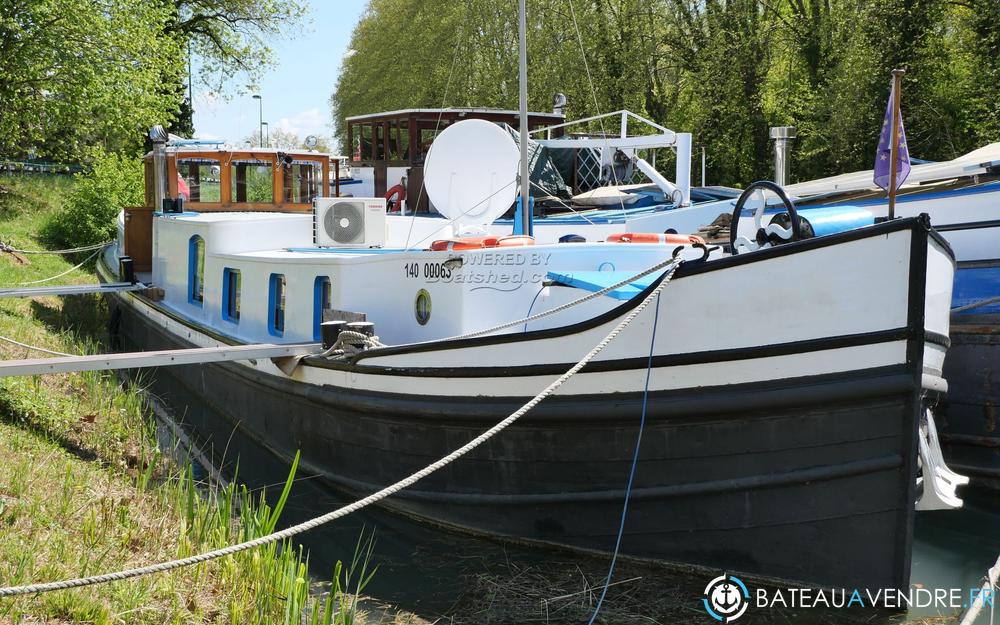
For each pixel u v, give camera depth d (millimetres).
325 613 5402
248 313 10812
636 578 6781
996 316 9836
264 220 11539
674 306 6488
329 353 8586
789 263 6117
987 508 9305
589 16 29812
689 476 6566
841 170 25016
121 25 22781
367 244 10031
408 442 7816
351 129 17797
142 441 8922
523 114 9008
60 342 13297
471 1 29828
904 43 23656
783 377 6191
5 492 6629
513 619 6141
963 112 22797
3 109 22875
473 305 7902
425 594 6543
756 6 28766
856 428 6043
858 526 6172
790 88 28578
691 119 29969
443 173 9680
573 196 14836
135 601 5398
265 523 6336
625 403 6648
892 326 5871
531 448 7066
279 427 9617
